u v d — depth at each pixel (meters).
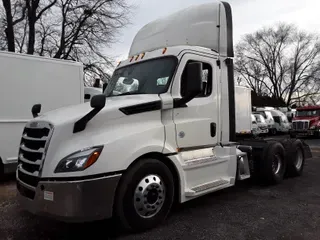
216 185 4.93
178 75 4.66
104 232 4.12
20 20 18.83
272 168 6.77
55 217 3.54
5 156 7.11
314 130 24.44
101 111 3.86
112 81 5.53
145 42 6.25
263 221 4.51
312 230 4.18
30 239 3.94
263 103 52.41
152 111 4.29
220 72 5.35
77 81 8.36
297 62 57.56
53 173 3.55
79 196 3.45
